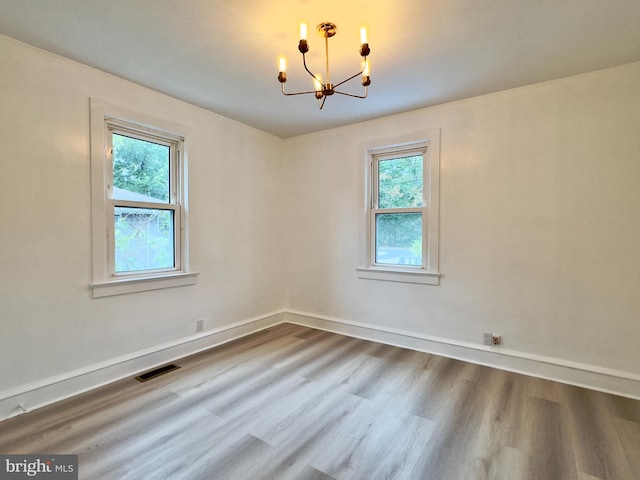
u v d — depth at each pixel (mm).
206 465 1571
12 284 1955
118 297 2463
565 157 2420
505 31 1854
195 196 2984
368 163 3389
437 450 1688
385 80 2453
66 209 2172
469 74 2359
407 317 3160
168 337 2809
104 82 2338
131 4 1619
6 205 1927
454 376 2533
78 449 1668
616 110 2252
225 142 3262
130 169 2586
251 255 3598
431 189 2965
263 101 2859
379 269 3299
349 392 2283
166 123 2723
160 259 2807
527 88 2539
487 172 2717
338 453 1664
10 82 1924
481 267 2768
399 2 1607
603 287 2316
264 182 3742
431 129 2957
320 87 2223
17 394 1960
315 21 1763
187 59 2164
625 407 2080
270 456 1639
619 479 1494
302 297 3908
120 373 2461
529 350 2580
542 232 2514
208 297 3137
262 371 2615
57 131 2121
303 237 3881
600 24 1784
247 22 1775
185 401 2146
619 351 2271
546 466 1572
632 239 2223
